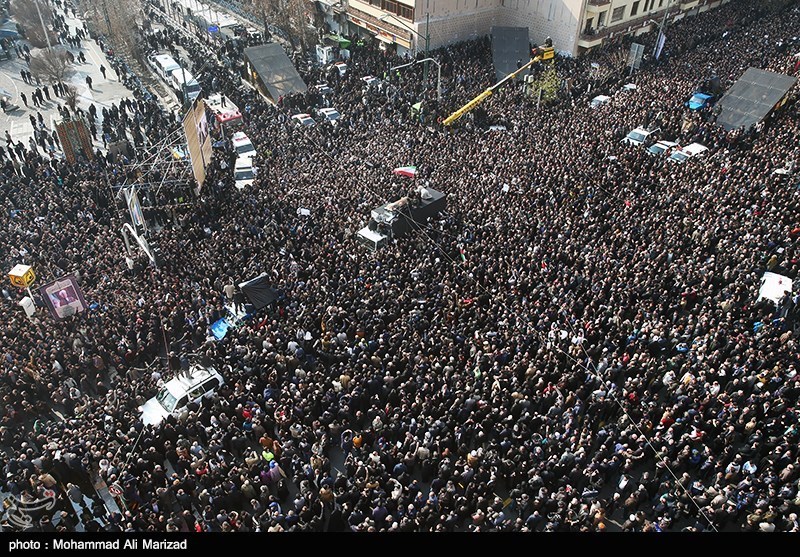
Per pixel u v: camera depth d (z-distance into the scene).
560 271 24.62
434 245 26.89
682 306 22.83
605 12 55.16
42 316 23.55
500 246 26.03
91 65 58.78
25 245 26.98
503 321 21.61
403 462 17.55
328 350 21.03
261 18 63.34
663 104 40.69
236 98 45.69
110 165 36.16
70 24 71.12
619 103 41.53
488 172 33.25
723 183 30.30
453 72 47.91
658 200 29.41
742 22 58.78
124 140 38.59
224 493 16.56
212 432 18.34
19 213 29.69
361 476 16.81
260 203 30.39
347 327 22.23
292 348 20.86
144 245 25.62
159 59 52.84
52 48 53.00
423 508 15.60
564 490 16.34
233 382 20.20
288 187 32.34
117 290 24.33
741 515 16.59
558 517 15.55
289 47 61.59
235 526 15.54
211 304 23.69
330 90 46.72
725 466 17.61
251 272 24.91
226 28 66.12
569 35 55.16
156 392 20.45
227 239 27.22
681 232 26.70
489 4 59.34
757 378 19.16
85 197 31.36
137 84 50.03
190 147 31.36
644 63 49.25
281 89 46.56
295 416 18.69
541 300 23.06
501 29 50.75
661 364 20.69
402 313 22.59
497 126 40.62
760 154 33.50
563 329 21.67
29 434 19.59
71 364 21.31
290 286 24.34
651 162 33.69
